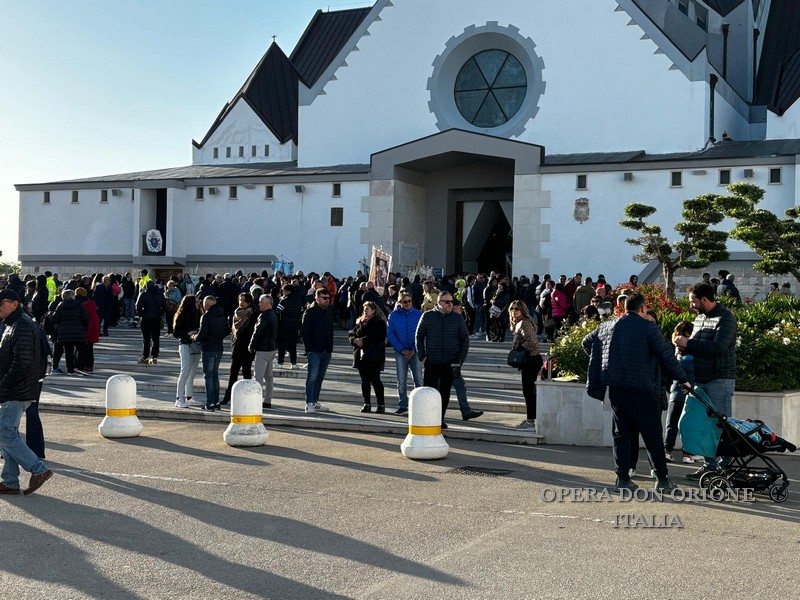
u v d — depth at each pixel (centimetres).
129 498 1028
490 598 682
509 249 4116
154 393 2028
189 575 741
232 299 2802
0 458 1286
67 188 4403
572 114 3747
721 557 792
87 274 4359
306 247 3934
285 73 5244
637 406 1048
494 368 2303
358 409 1773
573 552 806
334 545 832
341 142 4181
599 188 3378
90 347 2331
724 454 1056
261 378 1744
